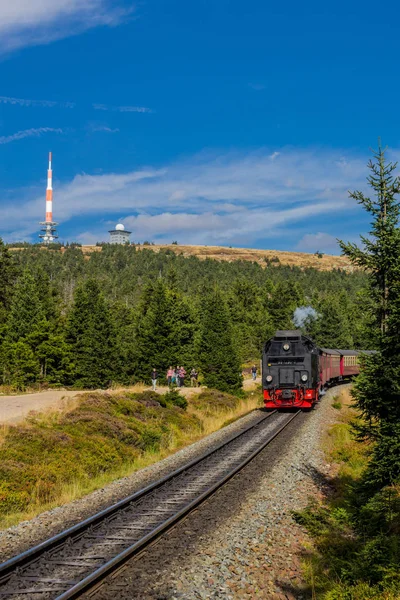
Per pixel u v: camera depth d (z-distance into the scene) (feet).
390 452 36.86
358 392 38.93
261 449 63.16
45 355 124.98
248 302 313.53
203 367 132.87
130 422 74.74
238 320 270.26
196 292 358.23
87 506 41.86
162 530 33.83
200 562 29.48
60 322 153.07
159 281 142.41
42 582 26.58
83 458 56.24
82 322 142.41
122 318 222.28
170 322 140.26
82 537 33.40
